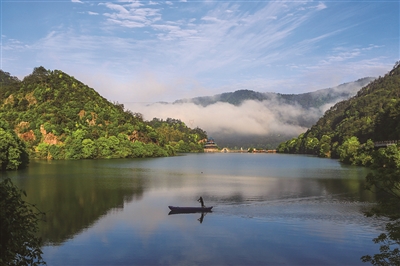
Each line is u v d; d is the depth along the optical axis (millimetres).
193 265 39781
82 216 60312
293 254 43125
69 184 99188
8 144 135875
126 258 41688
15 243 21188
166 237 49219
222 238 48938
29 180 107562
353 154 182500
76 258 41656
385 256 31000
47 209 65438
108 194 82750
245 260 41375
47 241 47188
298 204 71688
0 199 21484
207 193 86625
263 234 50625
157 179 117188
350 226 54375
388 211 29234
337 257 42031
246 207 68938
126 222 56594
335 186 98250
